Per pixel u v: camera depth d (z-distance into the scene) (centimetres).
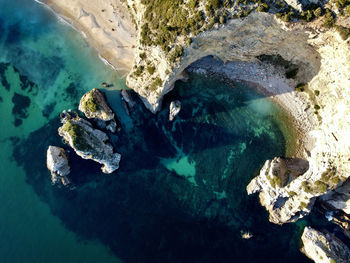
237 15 3481
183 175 4444
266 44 3972
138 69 4238
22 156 4391
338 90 3847
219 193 4416
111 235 4228
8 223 4147
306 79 4306
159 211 4322
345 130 3653
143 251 4175
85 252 4162
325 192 3753
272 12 3438
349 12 3297
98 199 4319
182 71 4372
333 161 3759
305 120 4419
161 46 3816
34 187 4303
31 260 4050
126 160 4428
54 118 4506
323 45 3706
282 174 4194
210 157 4488
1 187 4259
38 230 4178
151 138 4509
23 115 4531
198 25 3594
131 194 4356
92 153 4169
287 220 4238
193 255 4172
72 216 4262
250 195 4416
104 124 4416
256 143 4503
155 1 3894
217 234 4269
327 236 4150
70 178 4306
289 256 4203
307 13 3406
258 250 4222
